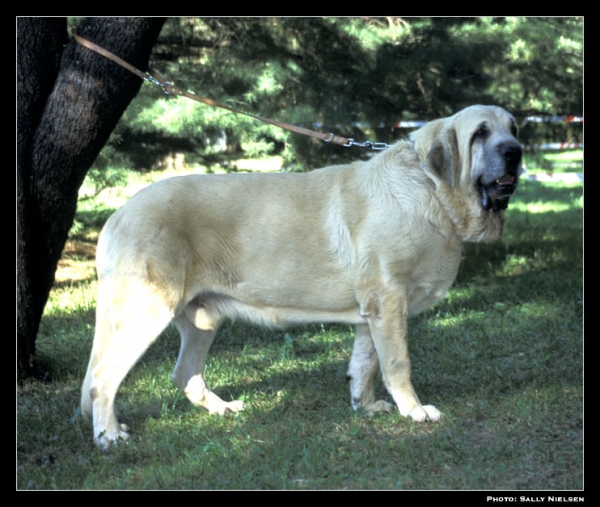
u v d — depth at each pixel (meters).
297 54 10.55
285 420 5.29
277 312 5.38
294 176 5.38
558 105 12.66
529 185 20.52
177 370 5.59
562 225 14.35
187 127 10.12
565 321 7.63
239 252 5.21
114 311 4.95
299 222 5.20
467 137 5.07
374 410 5.44
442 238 5.20
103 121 6.35
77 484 4.37
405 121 11.51
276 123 6.14
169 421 5.37
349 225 5.19
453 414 5.35
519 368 6.38
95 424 4.92
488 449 4.67
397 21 11.20
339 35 10.41
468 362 6.58
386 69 10.26
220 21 10.23
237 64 10.26
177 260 5.01
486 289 9.41
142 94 10.11
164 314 4.97
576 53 12.02
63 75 6.21
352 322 5.39
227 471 4.48
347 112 10.26
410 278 5.25
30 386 6.20
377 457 4.61
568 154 25.09
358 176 5.30
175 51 10.74
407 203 5.13
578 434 4.91
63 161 6.27
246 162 17.56
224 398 5.95
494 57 10.77
